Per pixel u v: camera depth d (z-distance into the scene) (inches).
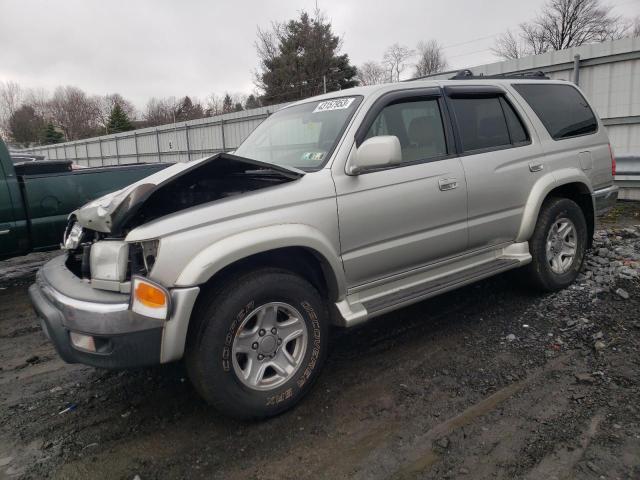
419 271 142.8
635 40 367.6
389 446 101.6
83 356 100.1
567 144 181.0
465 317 165.8
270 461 99.2
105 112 3225.9
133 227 107.3
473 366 132.7
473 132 155.7
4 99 3179.1
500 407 113.0
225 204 106.6
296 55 1605.6
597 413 108.0
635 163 365.4
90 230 127.6
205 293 105.6
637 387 116.8
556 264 179.0
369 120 131.5
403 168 134.0
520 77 183.9
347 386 126.6
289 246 111.3
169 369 141.9
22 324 190.1
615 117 389.1
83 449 106.2
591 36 1780.3
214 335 102.0
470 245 152.8
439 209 140.3
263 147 151.7
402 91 141.3
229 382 104.6
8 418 120.3
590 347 138.6
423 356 140.4
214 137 959.0
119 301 98.1
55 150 1768.0
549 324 155.3
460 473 92.4
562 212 176.6
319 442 104.4
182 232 100.3
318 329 118.1
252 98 1815.9
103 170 251.6
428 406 115.3
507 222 161.3
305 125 143.4
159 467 99.1
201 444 106.0
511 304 173.6
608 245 234.7
